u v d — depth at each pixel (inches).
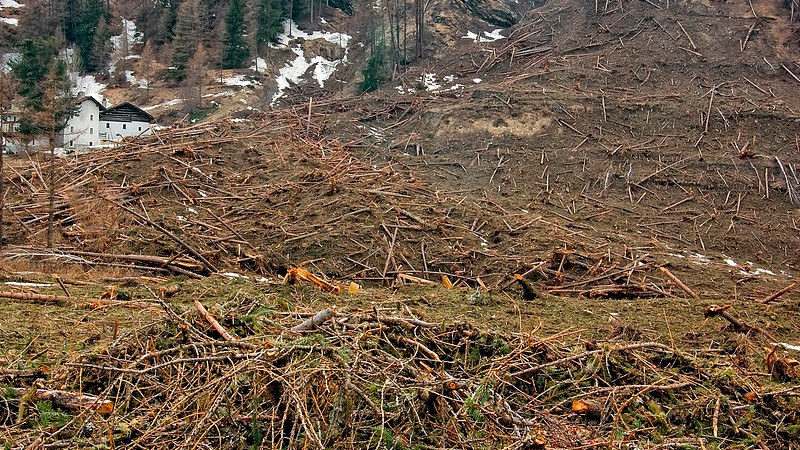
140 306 321.4
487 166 866.8
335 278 556.4
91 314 298.4
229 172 785.6
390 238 614.9
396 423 195.3
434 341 263.4
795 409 246.7
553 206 764.6
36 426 183.9
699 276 584.1
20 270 448.1
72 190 698.8
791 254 694.5
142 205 658.8
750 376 278.8
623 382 263.0
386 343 251.1
